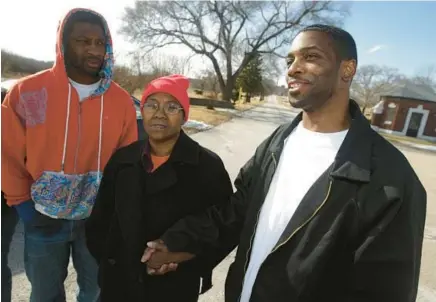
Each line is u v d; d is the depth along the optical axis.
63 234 1.88
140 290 1.57
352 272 1.06
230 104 30.27
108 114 1.87
